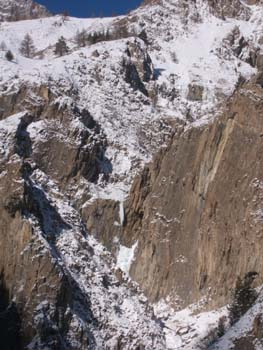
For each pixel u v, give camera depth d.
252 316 80.50
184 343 94.00
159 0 196.12
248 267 98.19
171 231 108.38
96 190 115.81
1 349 82.81
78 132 118.75
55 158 116.56
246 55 179.88
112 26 193.12
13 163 93.56
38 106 122.25
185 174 110.88
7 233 89.75
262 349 76.25
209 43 182.00
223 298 97.88
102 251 100.25
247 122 107.88
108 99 132.50
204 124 113.06
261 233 99.44
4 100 124.50
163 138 129.50
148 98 141.88
